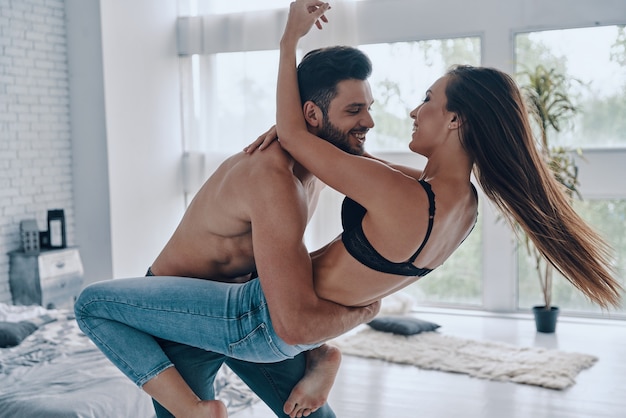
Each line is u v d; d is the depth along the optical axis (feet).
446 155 5.54
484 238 20.36
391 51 21.09
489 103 5.40
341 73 5.82
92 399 10.03
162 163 22.53
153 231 22.30
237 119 22.54
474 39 20.27
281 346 5.85
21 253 18.88
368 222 5.45
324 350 7.29
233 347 5.97
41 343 13.20
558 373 14.74
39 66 20.30
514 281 20.24
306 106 5.90
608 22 18.86
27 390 10.44
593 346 16.88
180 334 6.13
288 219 5.62
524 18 19.58
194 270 6.55
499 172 5.40
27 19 19.95
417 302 21.33
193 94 22.97
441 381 14.61
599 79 19.15
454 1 20.25
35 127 20.21
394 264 5.47
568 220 5.49
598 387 14.10
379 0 20.95
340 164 5.38
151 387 6.10
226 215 6.07
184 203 23.38
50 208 20.66
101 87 20.68
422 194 5.32
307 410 7.19
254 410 12.66
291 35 5.98
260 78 22.22
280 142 5.80
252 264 6.48
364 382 14.61
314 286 5.77
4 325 13.62
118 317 6.26
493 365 15.40
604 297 5.54
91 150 20.98
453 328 18.72
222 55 22.53
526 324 19.03
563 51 19.40
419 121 5.65
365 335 17.84
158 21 22.31
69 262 19.69
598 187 19.16
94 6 20.54
